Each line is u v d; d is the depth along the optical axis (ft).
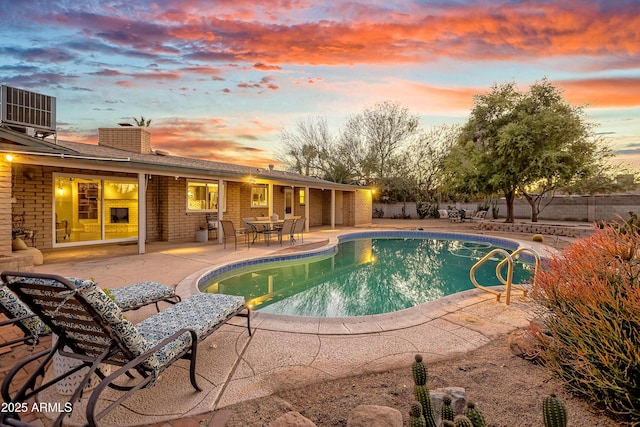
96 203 35.12
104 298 6.33
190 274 22.21
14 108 24.73
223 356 10.53
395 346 11.32
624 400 6.99
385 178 91.35
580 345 7.71
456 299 16.98
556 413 5.11
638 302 7.04
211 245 37.22
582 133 51.60
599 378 7.27
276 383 8.89
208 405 7.89
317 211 71.26
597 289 8.00
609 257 8.94
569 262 9.87
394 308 20.43
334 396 8.32
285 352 10.84
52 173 31.24
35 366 9.61
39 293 6.57
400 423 6.54
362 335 12.30
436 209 90.89
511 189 58.54
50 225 31.35
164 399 8.11
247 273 28.09
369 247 44.16
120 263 25.73
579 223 66.08
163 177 39.86
